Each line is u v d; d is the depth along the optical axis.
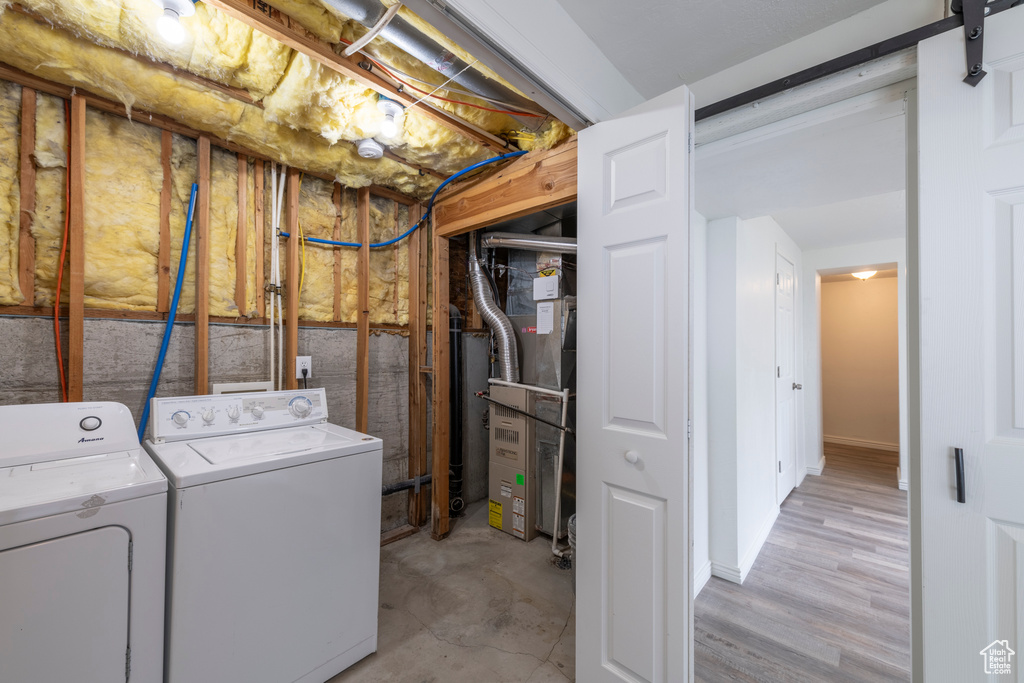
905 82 1.27
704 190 1.99
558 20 1.32
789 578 2.31
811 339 4.15
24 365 1.56
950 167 1.11
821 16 1.34
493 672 1.62
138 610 1.16
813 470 4.11
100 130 1.72
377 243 2.70
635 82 1.67
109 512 1.12
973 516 1.08
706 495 2.33
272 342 2.15
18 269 1.55
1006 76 1.05
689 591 1.26
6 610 0.98
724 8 1.31
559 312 2.65
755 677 1.62
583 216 1.55
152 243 1.85
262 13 1.30
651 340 1.33
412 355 2.86
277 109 1.76
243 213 2.10
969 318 1.09
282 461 1.45
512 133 2.09
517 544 2.63
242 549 1.35
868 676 1.62
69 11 1.26
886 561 2.48
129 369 1.79
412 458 2.86
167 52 1.44
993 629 1.05
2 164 1.51
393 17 1.28
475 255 2.93
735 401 2.29
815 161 1.70
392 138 2.00
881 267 3.93
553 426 2.54
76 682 1.07
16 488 1.11
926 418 1.14
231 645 1.33
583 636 1.51
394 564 2.39
